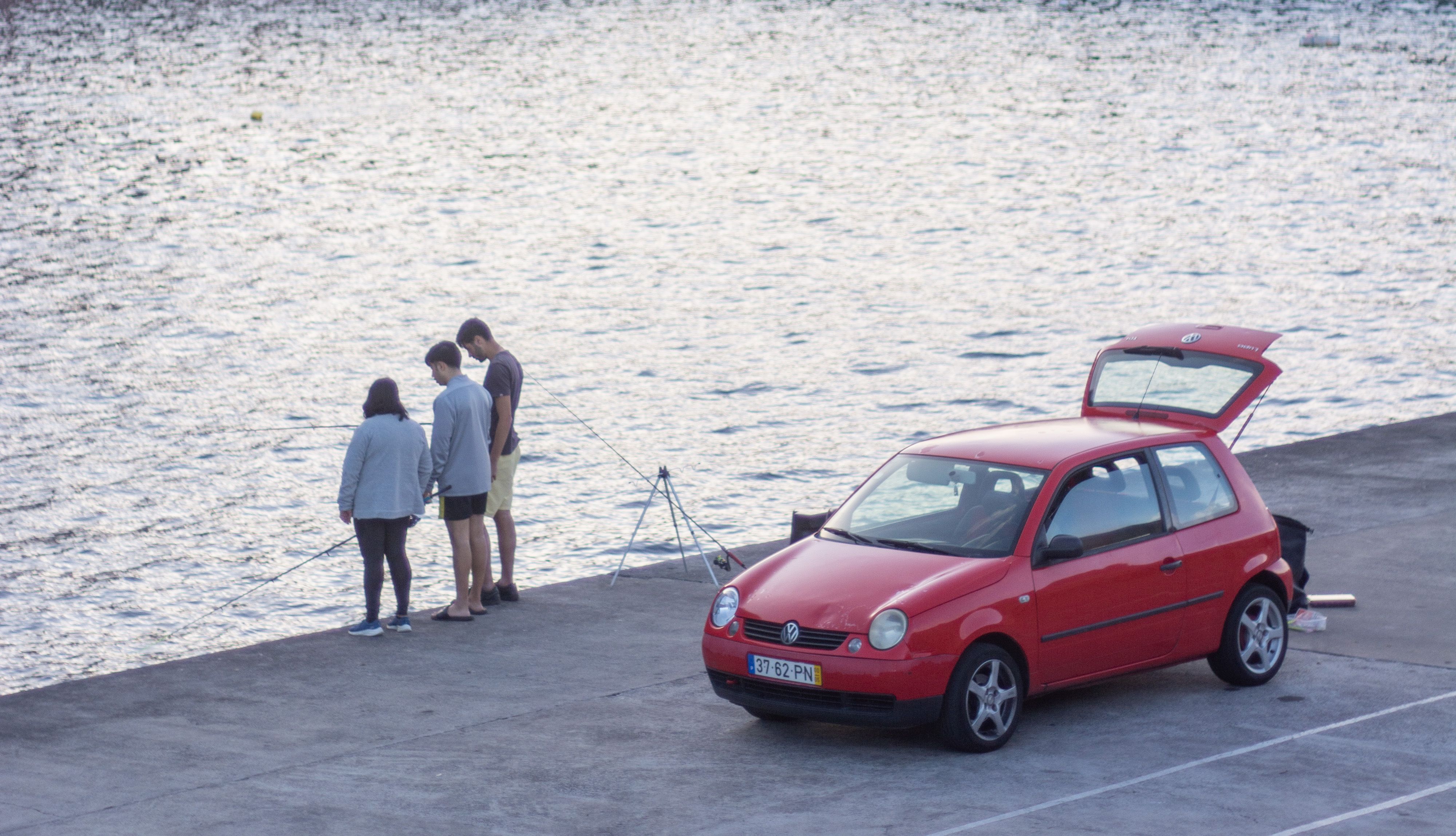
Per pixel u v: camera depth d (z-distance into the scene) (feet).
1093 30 429.38
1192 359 35.24
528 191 206.18
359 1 529.45
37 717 31.94
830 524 32.24
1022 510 30.09
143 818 25.99
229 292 138.82
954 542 30.30
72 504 76.59
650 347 116.47
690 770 28.04
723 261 156.15
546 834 24.88
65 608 61.36
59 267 149.28
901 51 386.73
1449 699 30.94
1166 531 31.40
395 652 36.47
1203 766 27.37
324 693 33.40
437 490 40.78
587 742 29.86
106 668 54.70
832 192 202.39
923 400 99.30
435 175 219.82
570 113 288.71
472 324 39.47
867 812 25.46
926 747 29.14
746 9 504.02
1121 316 125.90
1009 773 27.40
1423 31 422.82
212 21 456.86
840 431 91.30
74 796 27.17
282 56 374.84
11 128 256.32
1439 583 39.68
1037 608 29.17
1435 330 117.80
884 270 149.59
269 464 84.17
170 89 313.53
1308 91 300.20
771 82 333.83
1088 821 24.72
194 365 109.50
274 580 64.39
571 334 122.11
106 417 94.48
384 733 30.66
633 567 47.78
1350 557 42.45
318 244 166.40
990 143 244.83
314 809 26.27
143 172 215.72
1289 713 30.48
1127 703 31.73
